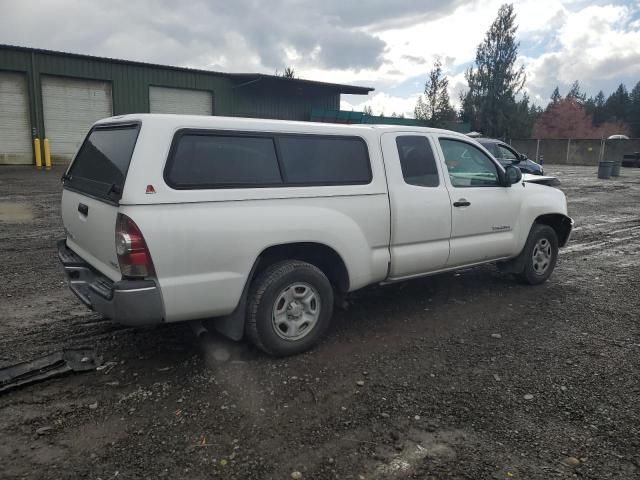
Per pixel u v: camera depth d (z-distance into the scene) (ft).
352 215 14.37
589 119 240.32
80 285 13.19
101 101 78.84
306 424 10.54
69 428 10.27
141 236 11.01
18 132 72.90
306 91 102.53
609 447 9.86
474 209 17.56
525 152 143.64
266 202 12.73
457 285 20.57
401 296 19.07
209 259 11.87
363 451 9.70
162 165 11.35
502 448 9.82
